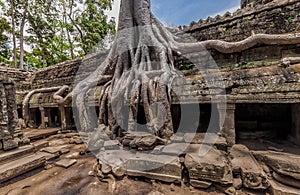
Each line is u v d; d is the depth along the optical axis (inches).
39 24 633.6
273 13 183.5
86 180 134.5
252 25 195.3
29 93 345.1
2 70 399.9
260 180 107.3
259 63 173.9
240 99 142.4
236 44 184.5
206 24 228.2
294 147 142.6
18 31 630.5
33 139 249.4
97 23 587.5
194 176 120.1
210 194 112.2
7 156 145.0
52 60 698.2
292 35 156.0
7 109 159.0
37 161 152.9
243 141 166.1
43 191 120.0
